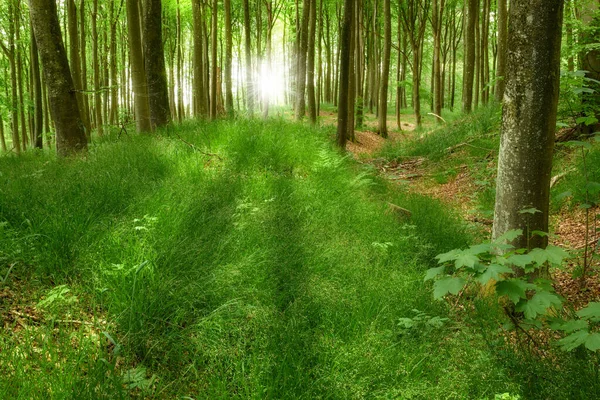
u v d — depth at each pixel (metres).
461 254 2.61
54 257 3.31
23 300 2.97
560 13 3.27
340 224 5.09
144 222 4.03
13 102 20.19
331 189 6.40
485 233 5.77
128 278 3.13
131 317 2.74
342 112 10.55
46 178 5.23
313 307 3.19
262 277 3.45
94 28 17.27
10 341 2.49
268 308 3.03
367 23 26.75
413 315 3.33
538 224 3.52
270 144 7.60
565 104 6.80
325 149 8.59
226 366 2.54
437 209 6.31
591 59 7.03
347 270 3.86
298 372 2.46
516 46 3.40
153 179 5.48
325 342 2.77
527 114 3.40
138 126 11.20
